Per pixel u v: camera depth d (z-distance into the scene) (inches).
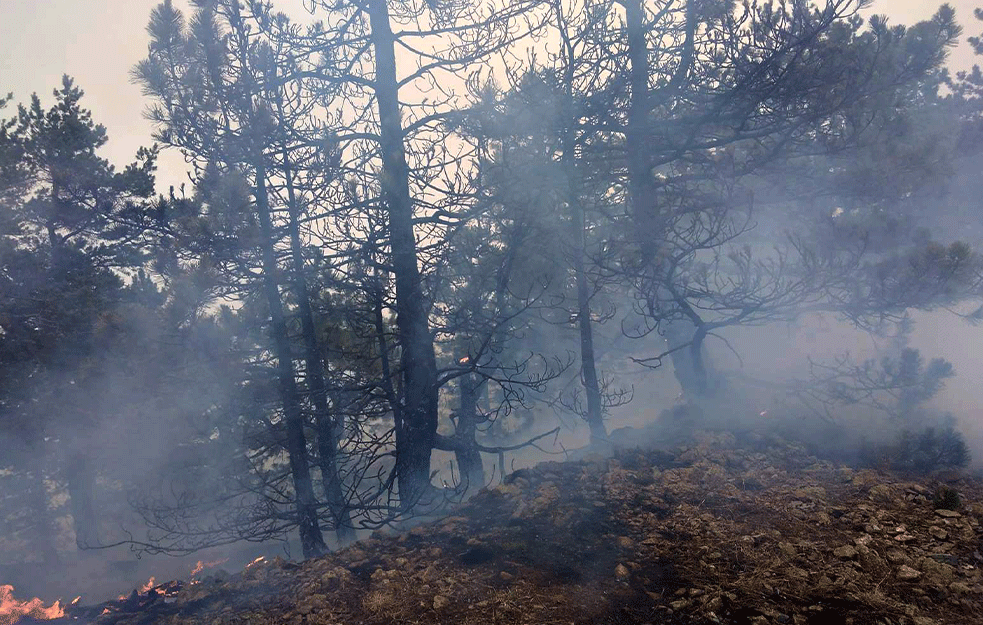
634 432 497.7
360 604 234.5
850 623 194.7
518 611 215.3
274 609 242.5
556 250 497.4
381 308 504.1
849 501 290.4
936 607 201.0
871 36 449.1
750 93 451.2
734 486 318.7
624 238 490.0
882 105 464.8
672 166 567.8
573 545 262.5
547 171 447.5
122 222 572.4
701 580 227.0
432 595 232.2
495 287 497.4
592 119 465.1
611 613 210.1
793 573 227.8
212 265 436.8
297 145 469.1
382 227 462.6
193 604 262.2
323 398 504.4
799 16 431.2
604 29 456.4
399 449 491.8
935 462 336.2
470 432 560.7
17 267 753.6
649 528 274.7
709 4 474.9
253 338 534.6
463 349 600.1
